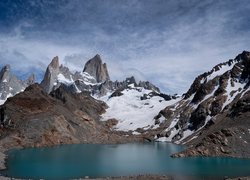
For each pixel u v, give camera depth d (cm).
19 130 18888
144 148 19150
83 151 16962
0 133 18925
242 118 17925
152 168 11638
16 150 16688
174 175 10306
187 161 13350
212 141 15362
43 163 12656
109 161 13450
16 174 10406
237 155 14325
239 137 15175
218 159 13812
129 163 12912
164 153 16488
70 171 11056
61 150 17112
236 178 9419
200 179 9638
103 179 9662
